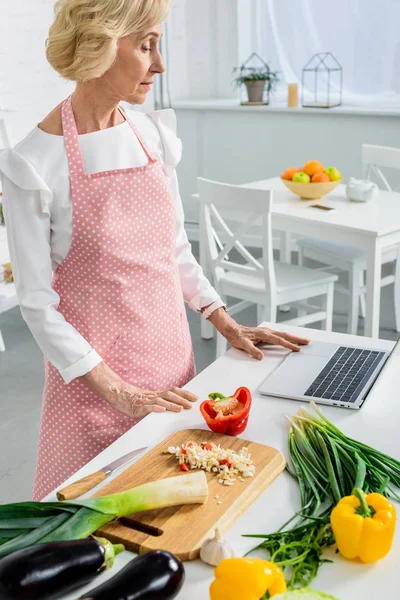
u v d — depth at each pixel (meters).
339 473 1.16
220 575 0.89
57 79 4.39
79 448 1.58
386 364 1.54
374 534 0.98
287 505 1.15
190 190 5.54
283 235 3.85
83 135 1.51
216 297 1.77
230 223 5.40
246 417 1.33
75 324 1.55
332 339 1.76
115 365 1.57
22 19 4.06
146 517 1.08
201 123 5.29
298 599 0.87
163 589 0.88
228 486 1.15
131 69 1.40
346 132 4.76
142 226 1.54
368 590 0.96
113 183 1.49
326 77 4.98
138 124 1.62
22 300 1.46
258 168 5.18
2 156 1.42
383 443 1.31
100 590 0.87
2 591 0.87
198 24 5.30
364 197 3.39
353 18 4.76
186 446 1.24
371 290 3.06
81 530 1.00
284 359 1.65
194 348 3.79
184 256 1.77
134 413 1.43
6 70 4.02
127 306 1.55
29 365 3.62
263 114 5.02
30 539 0.99
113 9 1.30
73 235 1.49
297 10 4.94
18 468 2.78
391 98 4.80
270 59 5.16
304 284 3.23
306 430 1.29
